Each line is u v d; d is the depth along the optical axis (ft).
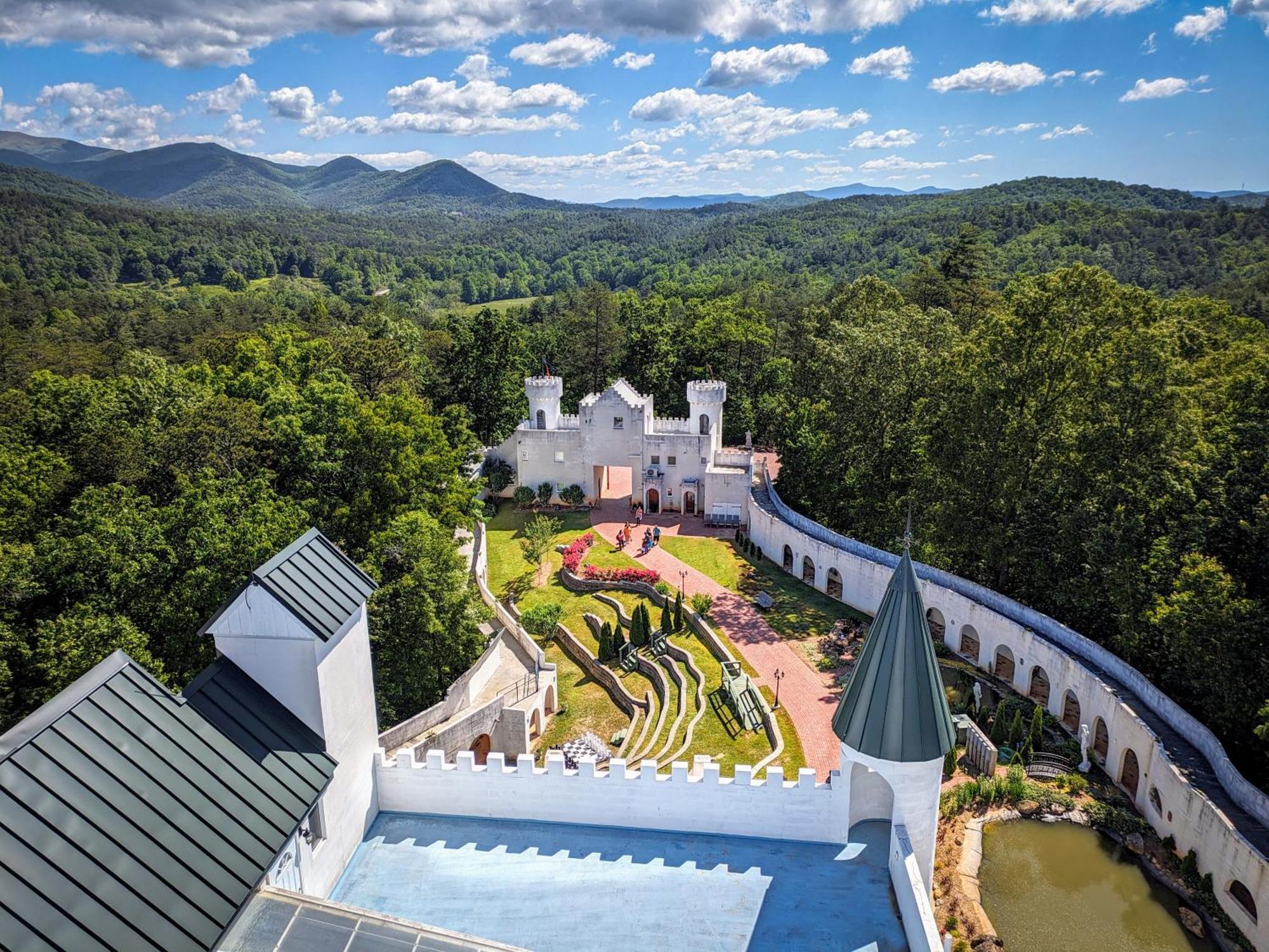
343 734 75.36
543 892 73.20
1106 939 110.73
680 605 201.67
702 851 78.02
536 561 241.96
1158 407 168.55
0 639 121.70
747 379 361.92
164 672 126.62
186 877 53.67
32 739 53.11
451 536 176.86
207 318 531.91
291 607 68.85
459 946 56.03
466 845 79.41
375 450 187.11
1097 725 150.51
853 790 78.84
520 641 179.11
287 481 192.03
